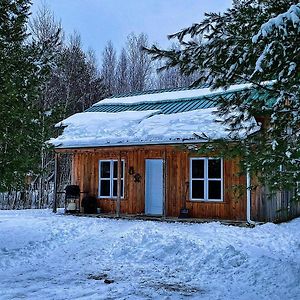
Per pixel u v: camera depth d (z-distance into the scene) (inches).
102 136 626.2
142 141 564.7
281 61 206.7
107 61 2009.1
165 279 296.5
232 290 267.7
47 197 1054.4
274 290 265.7
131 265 342.0
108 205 669.3
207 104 672.4
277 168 240.8
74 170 711.7
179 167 603.2
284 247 394.6
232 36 229.5
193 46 236.7
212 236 429.7
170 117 628.1
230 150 253.4
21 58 357.1
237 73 231.1
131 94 898.1
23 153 345.1
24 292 259.6
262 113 243.3
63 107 422.0
